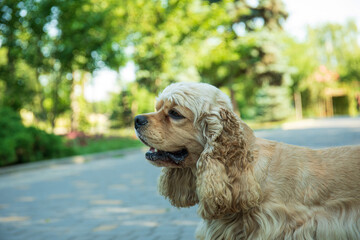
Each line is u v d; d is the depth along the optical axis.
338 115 53.38
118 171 10.30
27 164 12.16
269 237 2.19
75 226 4.96
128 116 34.31
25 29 17.16
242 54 29.72
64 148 14.80
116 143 19.59
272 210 2.23
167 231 4.54
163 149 2.60
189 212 5.40
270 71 34.81
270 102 41.00
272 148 2.44
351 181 2.23
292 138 15.91
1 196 7.38
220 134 2.39
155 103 2.77
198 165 2.44
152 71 21.66
